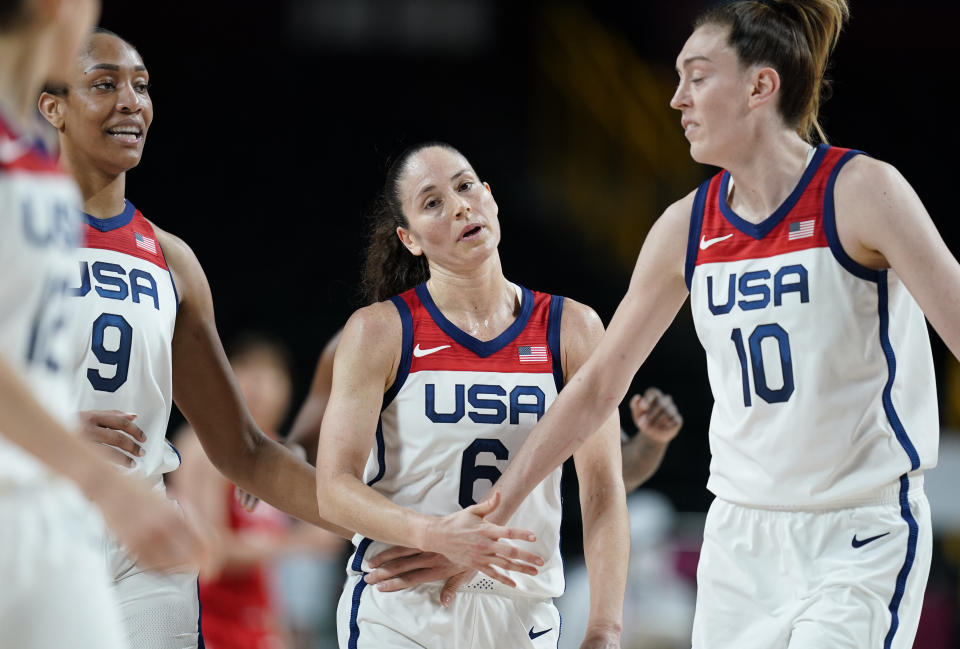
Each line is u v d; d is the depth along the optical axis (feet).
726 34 23.13
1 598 13.50
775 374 22.88
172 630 25.76
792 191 23.03
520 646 25.05
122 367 25.21
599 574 25.44
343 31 96.48
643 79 93.04
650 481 64.80
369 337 25.21
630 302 24.91
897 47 96.48
